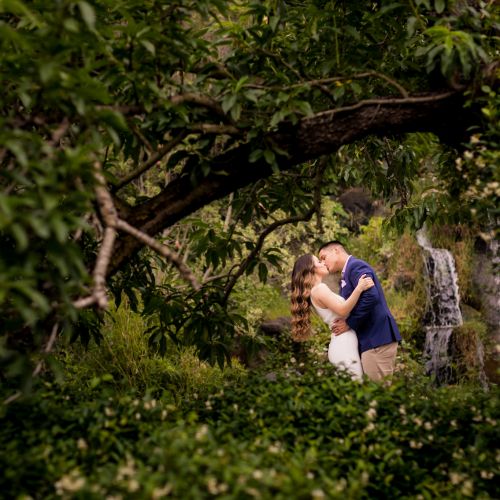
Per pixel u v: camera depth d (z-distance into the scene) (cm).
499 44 343
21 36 221
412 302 861
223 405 315
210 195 332
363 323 473
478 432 289
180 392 542
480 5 324
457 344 791
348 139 332
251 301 763
